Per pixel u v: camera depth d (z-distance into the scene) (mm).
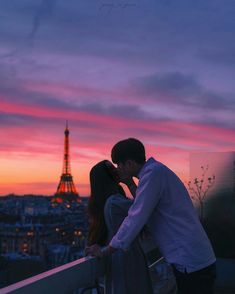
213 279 2252
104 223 2348
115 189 2391
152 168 2211
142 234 2418
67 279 1983
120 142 2328
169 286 3682
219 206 4609
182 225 2203
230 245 4531
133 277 2307
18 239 64438
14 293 1604
